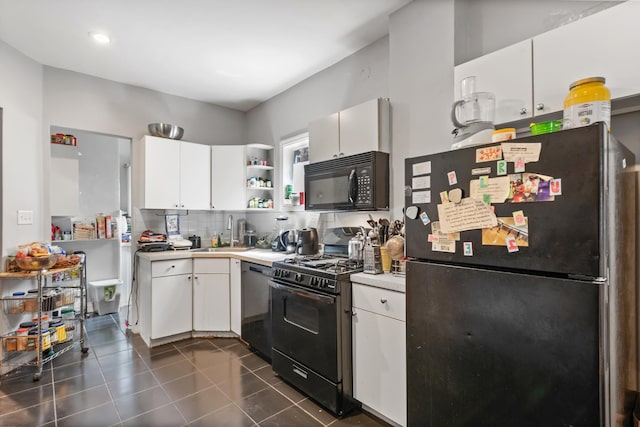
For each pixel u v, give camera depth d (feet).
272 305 7.97
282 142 11.72
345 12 7.34
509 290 3.60
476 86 5.57
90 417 6.21
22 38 8.18
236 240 13.23
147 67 9.92
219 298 10.47
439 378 4.29
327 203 8.45
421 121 6.84
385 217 8.06
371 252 6.46
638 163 4.69
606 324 3.07
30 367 8.29
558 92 4.60
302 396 7.04
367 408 6.48
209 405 6.66
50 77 9.69
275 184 12.21
